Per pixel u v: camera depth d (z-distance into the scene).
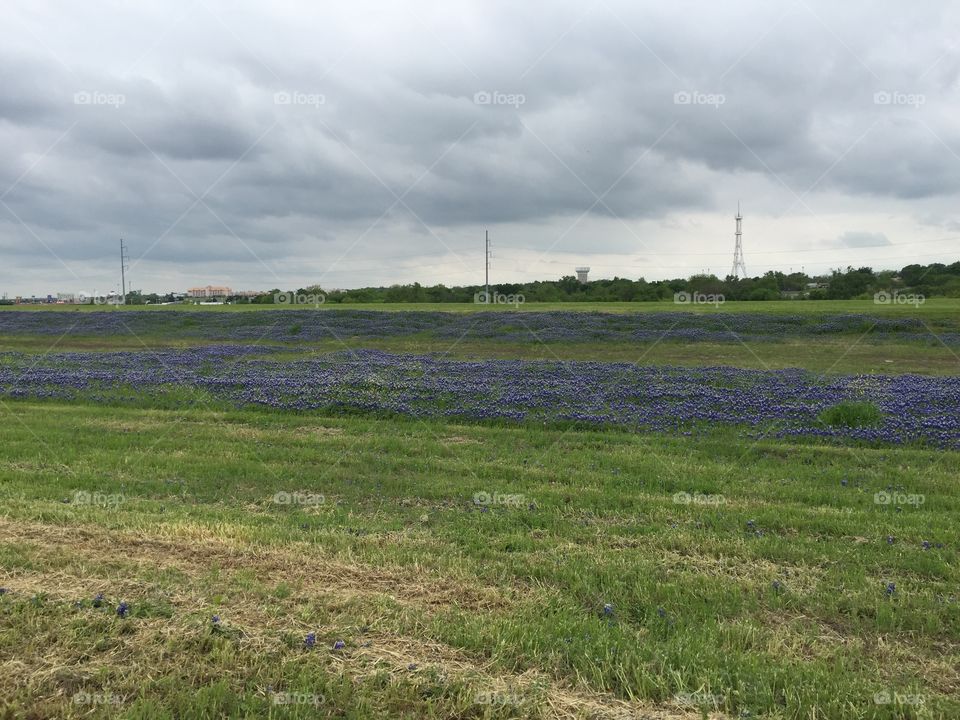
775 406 15.80
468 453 11.91
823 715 4.50
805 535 7.83
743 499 9.20
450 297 68.06
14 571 6.34
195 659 5.03
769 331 34.91
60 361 24.59
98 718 4.39
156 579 6.20
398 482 9.84
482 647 5.23
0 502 8.41
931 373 22.98
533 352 29.64
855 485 10.13
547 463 11.21
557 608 5.89
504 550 7.23
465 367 22.38
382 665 4.97
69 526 7.56
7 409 16.02
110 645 5.19
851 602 6.00
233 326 40.44
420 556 6.85
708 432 13.73
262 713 4.46
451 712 4.52
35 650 5.08
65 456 11.25
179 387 18.44
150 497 9.06
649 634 5.48
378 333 36.75
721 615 5.83
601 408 15.77
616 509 8.66
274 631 5.37
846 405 14.59
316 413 15.70
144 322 42.59
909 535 7.72
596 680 4.85
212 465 10.66
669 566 6.84
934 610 5.85
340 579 6.35
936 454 11.95
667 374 20.81
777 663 5.07
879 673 5.01
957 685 4.91
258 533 7.34
